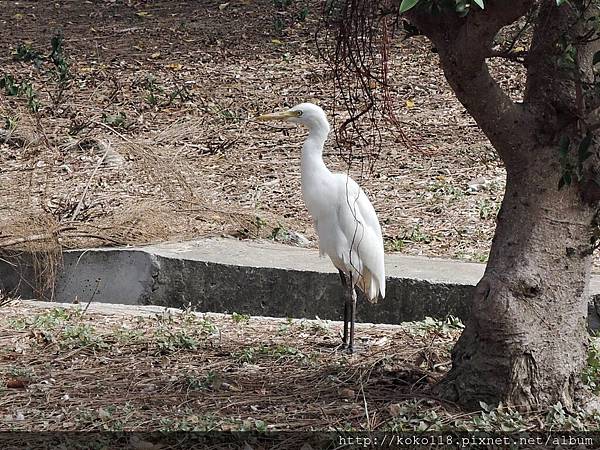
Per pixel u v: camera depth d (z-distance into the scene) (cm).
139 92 2452
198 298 1364
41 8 3294
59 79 2452
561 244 878
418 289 1280
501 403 876
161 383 991
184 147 2056
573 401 895
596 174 866
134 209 1566
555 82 861
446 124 2162
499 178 1834
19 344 1116
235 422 868
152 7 3241
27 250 1418
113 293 1398
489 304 878
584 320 902
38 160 1930
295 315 1324
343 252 1102
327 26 835
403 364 1014
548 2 856
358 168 1898
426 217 1653
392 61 2583
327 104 2300
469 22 804
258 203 1730
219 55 2736
